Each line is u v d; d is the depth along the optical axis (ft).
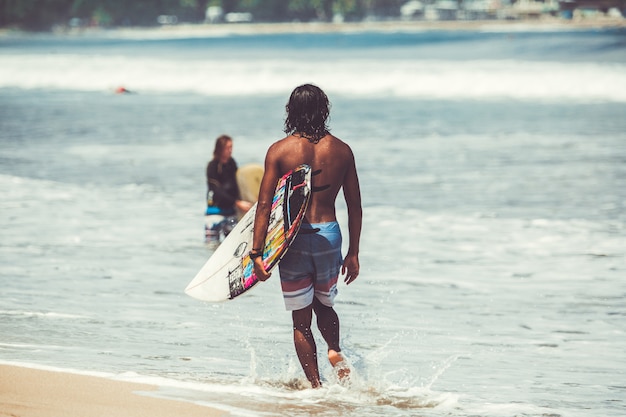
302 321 53.01
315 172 51.80
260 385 52.29
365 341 64.75
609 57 490.90
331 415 46.34
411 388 52.85
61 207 125.08
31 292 78.48
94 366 54.39
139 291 79.97
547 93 329.52
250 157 172.35
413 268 90.89
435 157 174.19
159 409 43.75
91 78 400.47
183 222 115.65
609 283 83.76
